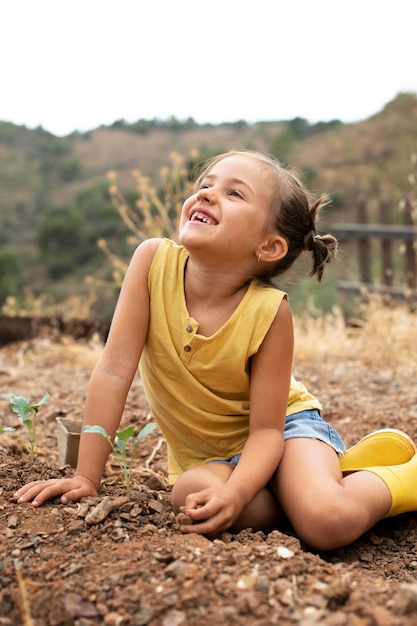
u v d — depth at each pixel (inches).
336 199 1198.9
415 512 104.9
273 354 97.1
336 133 1461.6
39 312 301.4
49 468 103.6
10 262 1582.2
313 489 90.9
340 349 227.9
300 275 110.4
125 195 1830.7
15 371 201.3
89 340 256.7
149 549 80.1
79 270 1609.3
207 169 102.1
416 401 159.6
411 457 103.8
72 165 2358.5
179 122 2689.5
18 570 74.6
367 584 76.2
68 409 153.8
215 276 97.3
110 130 2667.3
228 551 79.7
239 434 101.3
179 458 107.3
